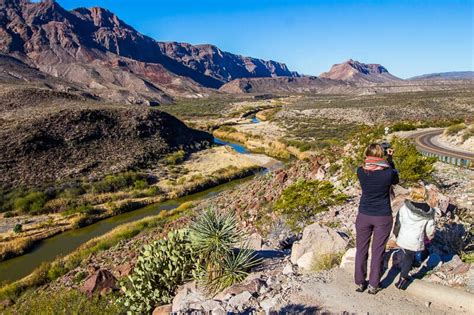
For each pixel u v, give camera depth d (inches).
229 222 286.0
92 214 1349.7
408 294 185.6
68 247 1059.3
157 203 1536.7
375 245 182.7
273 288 217.5
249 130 3467.0
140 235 904.3
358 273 189.3
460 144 1151.0
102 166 1975.9
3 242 1072.8
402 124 1706.4
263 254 312.3
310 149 2337.6
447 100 3272.6
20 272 900.0
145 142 2471.7
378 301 181.2
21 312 419.2
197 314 201.3
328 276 216.8
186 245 290.4
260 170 2074.3
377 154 178.5
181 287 287.4
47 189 1563.7
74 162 1964.8
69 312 333.7
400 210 188.1
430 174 496.1
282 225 464.4
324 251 257.6
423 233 182.2
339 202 473.4
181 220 861.8
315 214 459.2
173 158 2284.7
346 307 178.4
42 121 2267.5
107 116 2647.6
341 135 2655.0
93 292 397.1
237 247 303.0
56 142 2111.2
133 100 7770.7
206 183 1772.9
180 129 2933.1
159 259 297.3
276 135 3014.3
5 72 7628.0
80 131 2299.5
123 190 1684.3
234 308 202.1
